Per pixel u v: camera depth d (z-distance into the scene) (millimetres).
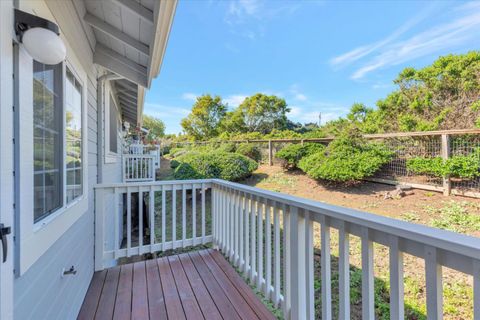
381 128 9188
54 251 1499
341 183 6379
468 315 2053
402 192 5078
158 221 6723
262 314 1935
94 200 2758
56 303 1532
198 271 2633
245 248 2377
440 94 8055
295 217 1574
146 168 7449
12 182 916
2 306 803
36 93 1324
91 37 2875
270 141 9312
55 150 1588
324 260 1355
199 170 7555
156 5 1784
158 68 2779
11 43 921
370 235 1106
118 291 2275
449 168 4590
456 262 813
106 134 4039
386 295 2432
